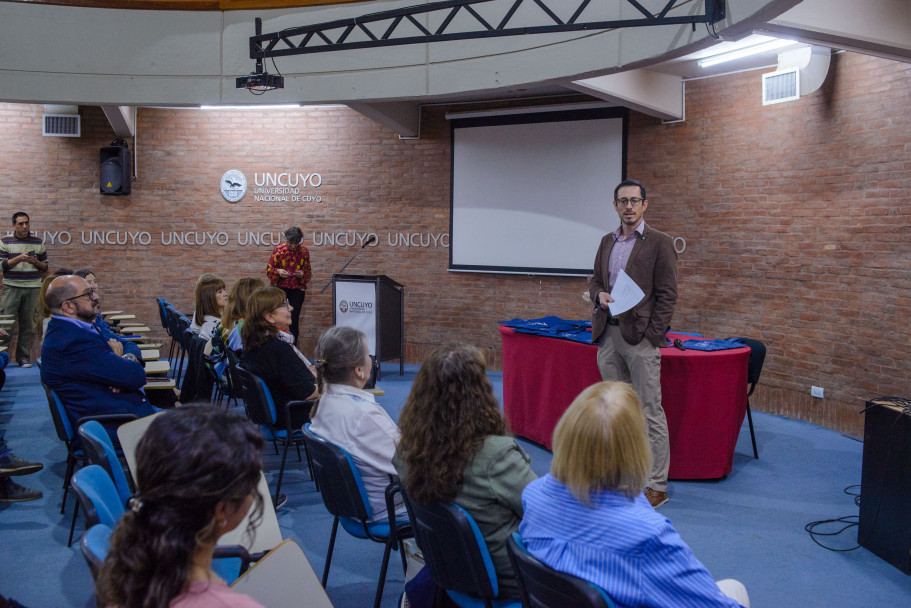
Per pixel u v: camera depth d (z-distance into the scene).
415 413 2.13
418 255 8.75
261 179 9.08
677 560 1.57
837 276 5.75
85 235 9.05
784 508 4.25
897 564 3.46
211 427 1.10
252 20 7.08
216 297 5.78
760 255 6.41
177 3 7.11
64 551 3.58
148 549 1.03
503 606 2.17
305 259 8.44
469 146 8.36
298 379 4.03
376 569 3.42
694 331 7.00
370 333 7.73
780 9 3.88
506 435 2.15
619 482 1.63
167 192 9.12
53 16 7.14
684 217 7.05
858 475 4.82
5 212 8.88
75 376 3.85
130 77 7.19
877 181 5.38
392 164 8.77
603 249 4.47
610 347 4.38
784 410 6.29
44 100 7.17
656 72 6.71
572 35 5.72
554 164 7.90
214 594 1.07
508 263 8.23
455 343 2.17
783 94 5.86
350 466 2.64
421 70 6.61
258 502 1.16
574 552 1.64
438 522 2.11
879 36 4.25
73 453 3.88
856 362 5.61
